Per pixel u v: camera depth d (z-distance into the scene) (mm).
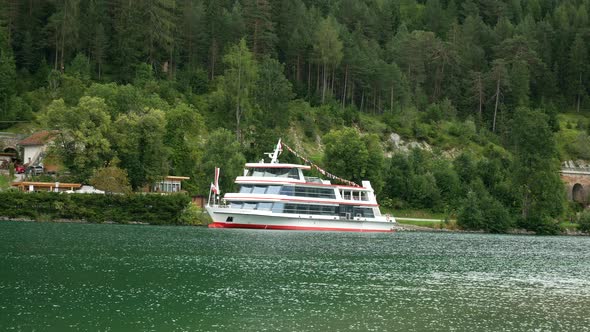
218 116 155250
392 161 141625
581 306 42281
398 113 192125
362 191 108188
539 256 75625
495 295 45594
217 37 180625
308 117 170000
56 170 117438
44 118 107312
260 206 97812
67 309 37125
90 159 105500
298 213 99812
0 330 32688
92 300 39562
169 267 52906
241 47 156625
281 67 168375
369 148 138000
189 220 104125
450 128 190750
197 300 40500
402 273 54875
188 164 126062
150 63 169000
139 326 34094
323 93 187875
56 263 52719
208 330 33688
